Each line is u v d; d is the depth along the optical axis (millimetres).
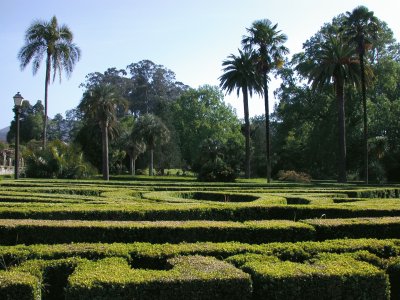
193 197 16859
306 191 17438
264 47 38500
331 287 5035
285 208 10555
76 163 34219
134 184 21656
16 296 4609
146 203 11258
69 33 38500
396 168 41625
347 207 10508
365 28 34125
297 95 46938
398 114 41969
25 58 37781
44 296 5496
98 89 38812
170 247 6207
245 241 7688
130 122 66250
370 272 5156
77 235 7457
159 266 5980
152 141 53031
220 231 7648
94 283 4582
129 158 62062
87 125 51562
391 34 43688
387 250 6559
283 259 6168
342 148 35438
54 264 5543
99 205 10031
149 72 90062
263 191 17312
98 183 22375
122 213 9398
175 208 9828
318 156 44531
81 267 5164
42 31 37562
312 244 6484
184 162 66312
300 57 47156
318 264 5398
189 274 4895
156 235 7539
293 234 7812
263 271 5082
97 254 5938
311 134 45281
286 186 23766
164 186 20312
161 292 4691
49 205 10000
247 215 10383
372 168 41031
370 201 12297
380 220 8477
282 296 4949
